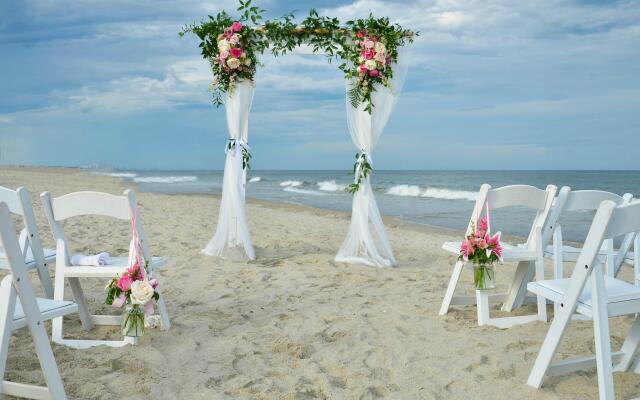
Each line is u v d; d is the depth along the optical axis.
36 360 3.22
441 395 2.83
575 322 4.05
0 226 2.35
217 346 3.56
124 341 3.51
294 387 2.93
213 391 2.87
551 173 49.78
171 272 5.95
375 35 6.20
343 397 2.80
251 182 37.41
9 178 25.52
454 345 3.56
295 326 4.02
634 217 2.57
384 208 15.92
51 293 3.87
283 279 5.69
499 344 3.56
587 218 12.41
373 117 6.41
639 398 2.69
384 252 6.57
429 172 58.91
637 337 3.01
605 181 37.66
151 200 15.05
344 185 26.89
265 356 3.40
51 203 3.57
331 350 3.50
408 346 3.56
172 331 3.84
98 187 22.78
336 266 6.33
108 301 3.46
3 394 2.75
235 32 6.54
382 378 3.06
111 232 8.48
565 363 2.89
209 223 10.11
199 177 43.69
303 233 9.15
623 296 2.68
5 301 2.48
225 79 6.75
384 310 4.45
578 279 2.66
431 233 9.95
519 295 4.43
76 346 3.51
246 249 6.79
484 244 3.86
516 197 3.96
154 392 2.84
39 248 3.78
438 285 5.45
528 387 2.87
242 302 4.75
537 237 4.02
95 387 2.84
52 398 2.55
